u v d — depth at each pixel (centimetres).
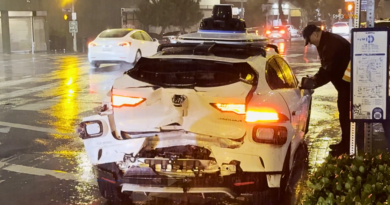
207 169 752
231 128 741
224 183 756
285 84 907
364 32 655
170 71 797
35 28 5175
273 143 743
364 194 468
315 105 1798
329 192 507
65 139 1332
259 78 793
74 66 3303
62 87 2272
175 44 952
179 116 744
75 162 1123
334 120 1550
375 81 659
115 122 779
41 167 1086
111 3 6388
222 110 741
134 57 3086
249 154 740
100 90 2169
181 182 761
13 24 4966
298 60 3512
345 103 1075
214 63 791
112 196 850
